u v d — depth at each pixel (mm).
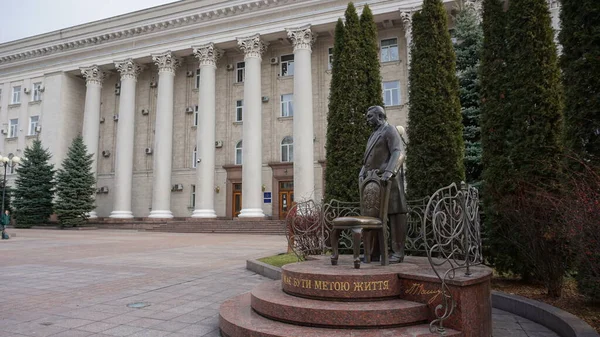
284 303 4664
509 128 7523
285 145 30203
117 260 12039
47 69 36281
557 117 6965
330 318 4340
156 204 30109
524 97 7180
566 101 6238
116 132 35375
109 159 35125
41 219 32438
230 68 32062
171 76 31656
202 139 29453
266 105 30891
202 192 28953
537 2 7375
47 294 7195
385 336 4055
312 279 4844
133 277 9000
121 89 32844
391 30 28172
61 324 5328
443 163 8844
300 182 26031
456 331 4211
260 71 29203
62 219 30500
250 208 27453
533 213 6328
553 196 6086
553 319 5078
